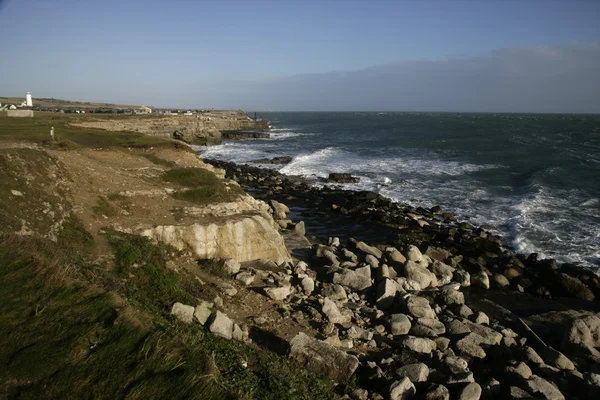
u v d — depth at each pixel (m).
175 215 14.97
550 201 28.03
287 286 12.79
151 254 12.30
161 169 20.11
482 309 13.83
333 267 15.09
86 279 9.14
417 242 21.52
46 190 12.80
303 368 8.48
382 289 13.23
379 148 58.66
